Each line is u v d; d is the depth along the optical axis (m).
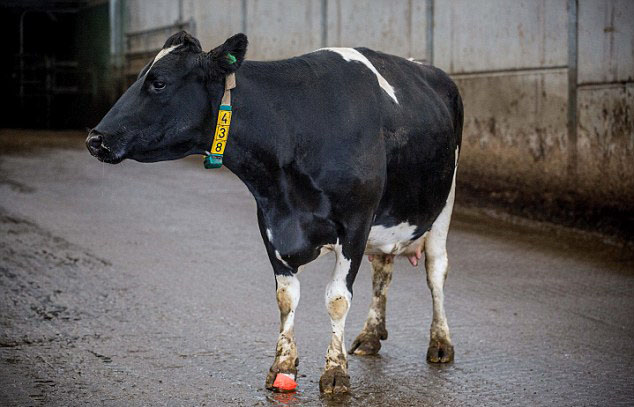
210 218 11.80
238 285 8.34
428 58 14.23
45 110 30.33
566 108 11.51
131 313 7.34
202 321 7.13
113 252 9.67
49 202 12.87
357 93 5.59
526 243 10.57
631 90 10.50
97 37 28.55
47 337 6.64
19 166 17.05
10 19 30.75
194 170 16.78
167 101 5.08
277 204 5.44
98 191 14.01
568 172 11.48
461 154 13.47
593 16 11.05
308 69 5.55
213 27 21.91
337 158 5.39
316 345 6.54
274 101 5.35
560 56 11.59
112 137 5.00
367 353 6.36
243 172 5.39
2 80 30.77
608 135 10.84
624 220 10.60
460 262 9.49
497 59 12.70
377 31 15.58
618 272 9.13
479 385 5.72
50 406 5.25
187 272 8.84
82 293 7.95
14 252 9.56
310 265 9.20
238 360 6.16
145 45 25.80
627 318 7.44
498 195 12.66
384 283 6.47
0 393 5.44
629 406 5.38
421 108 6.08
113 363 6.06
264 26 19.59
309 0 17.72
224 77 5.17
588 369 6.09
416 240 6.31
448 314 7.48
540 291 8.30
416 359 6.27
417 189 6.00
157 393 5.49
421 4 14.34
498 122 12.71
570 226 11.41
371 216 5.55
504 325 7.17
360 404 5.34
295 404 5.32
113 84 27.56
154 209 12.43
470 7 13.21
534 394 5.57
